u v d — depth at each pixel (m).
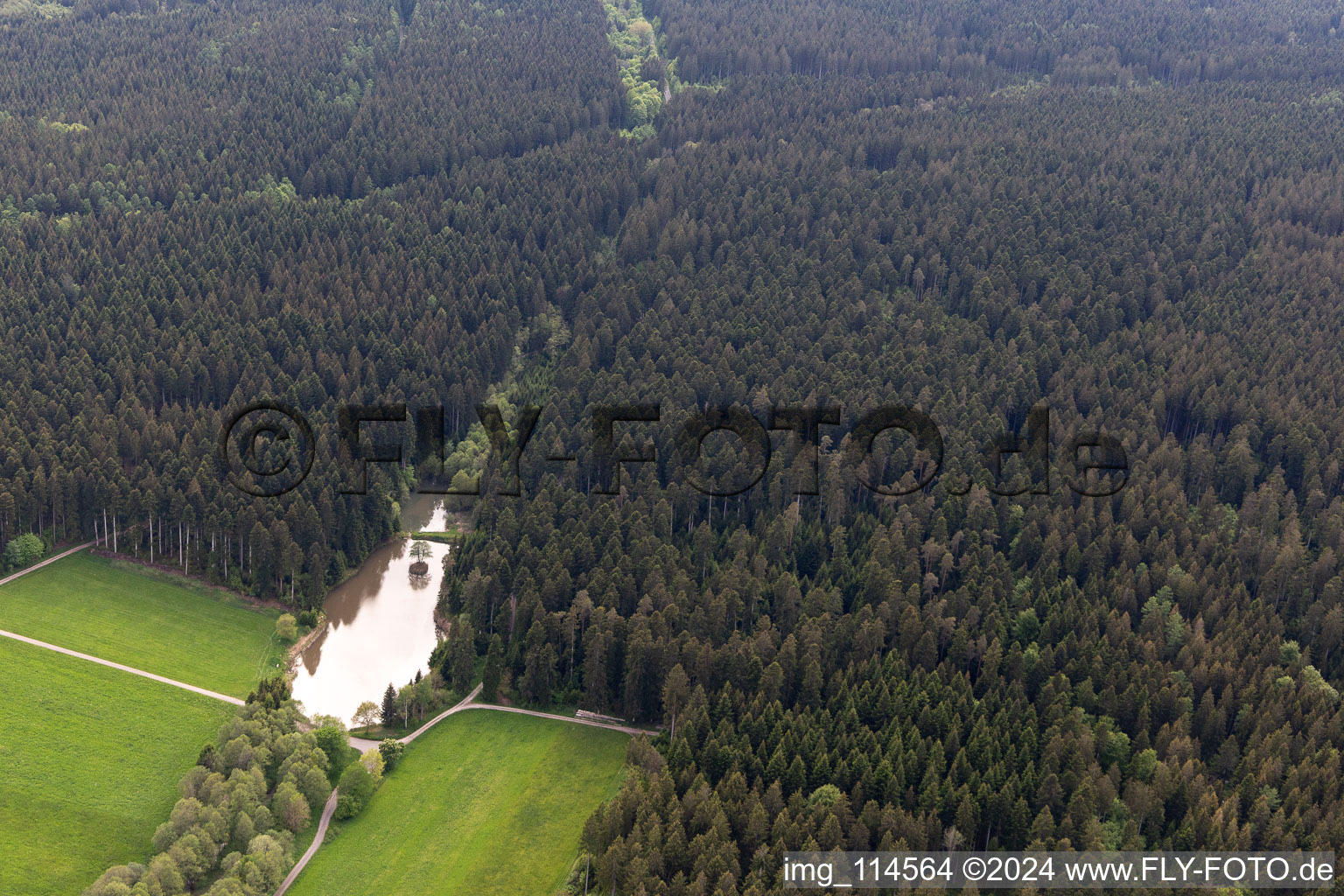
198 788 151.75
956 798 143.25
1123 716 162.12
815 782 147.38
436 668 183.00
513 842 150.62
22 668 176.00
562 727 173.25
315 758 157.12
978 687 169.50
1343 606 178.75
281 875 141.62
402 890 142.50
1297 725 160.50
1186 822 142.00
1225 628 179.50
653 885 131.50
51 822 149.75
